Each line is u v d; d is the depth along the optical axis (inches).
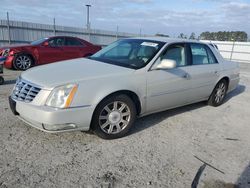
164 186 104.9
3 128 149.2
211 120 187.5
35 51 373.4
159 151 133.6
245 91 303.1
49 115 119.3
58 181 103.5
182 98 180.5
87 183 103.4
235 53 994.7
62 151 127.3
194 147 141.2
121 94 141.2
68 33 724.7
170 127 167.8
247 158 133.0
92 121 134.6
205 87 199.6
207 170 118.6
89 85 129.3
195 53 191.9
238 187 107.4
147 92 152.7
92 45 436.5
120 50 181.5
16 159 117.4
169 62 152.1
